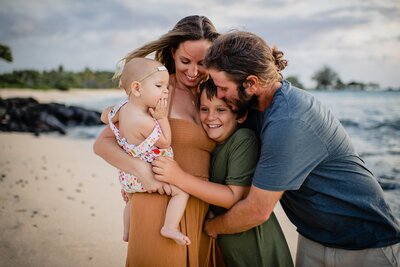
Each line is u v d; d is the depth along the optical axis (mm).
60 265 4211
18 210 5625
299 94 2547
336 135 2576
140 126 2693
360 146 10477
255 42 2561
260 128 2770
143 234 2734
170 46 3025
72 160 8945
